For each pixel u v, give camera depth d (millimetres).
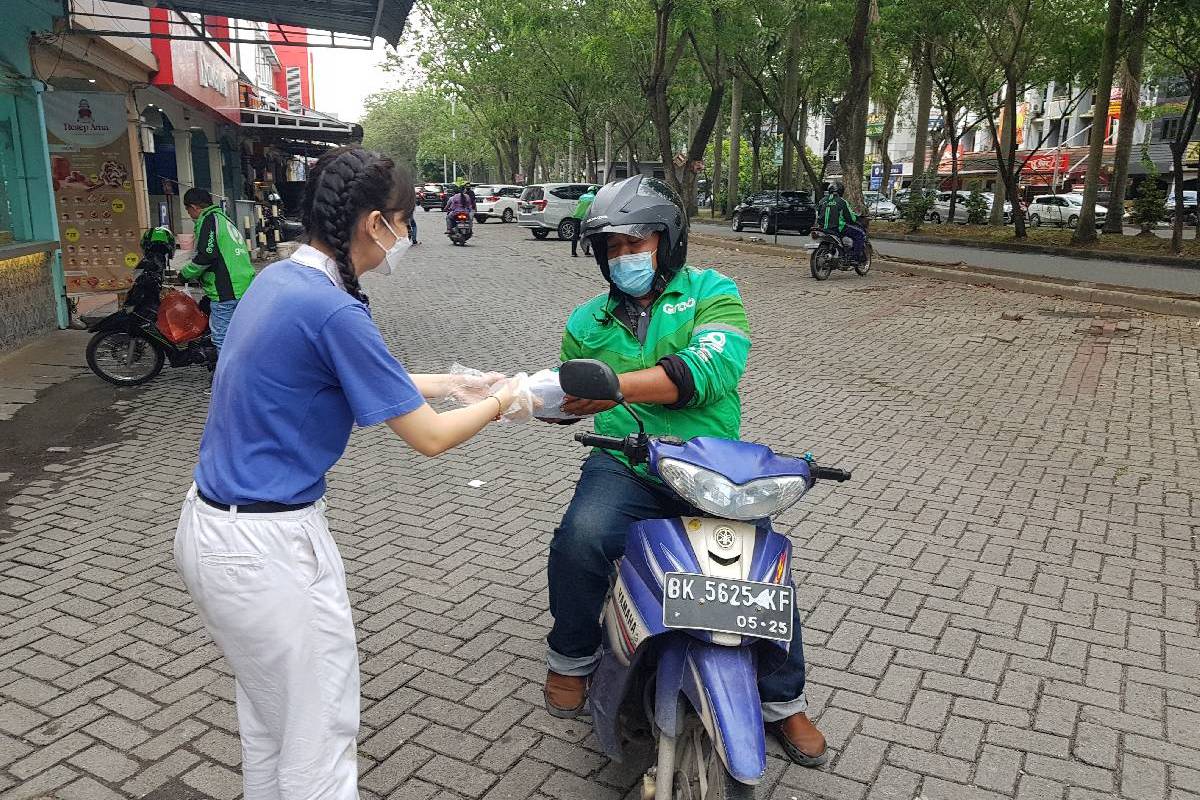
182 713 3205
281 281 1987
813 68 33438
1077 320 11461
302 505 2016
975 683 3408
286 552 1975
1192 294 12906
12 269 9492
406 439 2039
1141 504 5223
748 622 2209
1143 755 2986
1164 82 33125
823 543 4676
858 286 15352
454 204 25188
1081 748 3021
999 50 24891
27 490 5453
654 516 2701
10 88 9672
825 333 10898
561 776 2896
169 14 13797
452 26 38938
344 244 2025
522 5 29547
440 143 72312
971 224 33188
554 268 19203
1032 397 7703
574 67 33688
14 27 9266
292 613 1985
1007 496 5355
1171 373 8492
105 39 10906
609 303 2809
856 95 18266
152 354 8234
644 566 2375
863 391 7980
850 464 5938
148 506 5195
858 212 18516
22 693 3312
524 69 36844
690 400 2539
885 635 3762
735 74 28188
